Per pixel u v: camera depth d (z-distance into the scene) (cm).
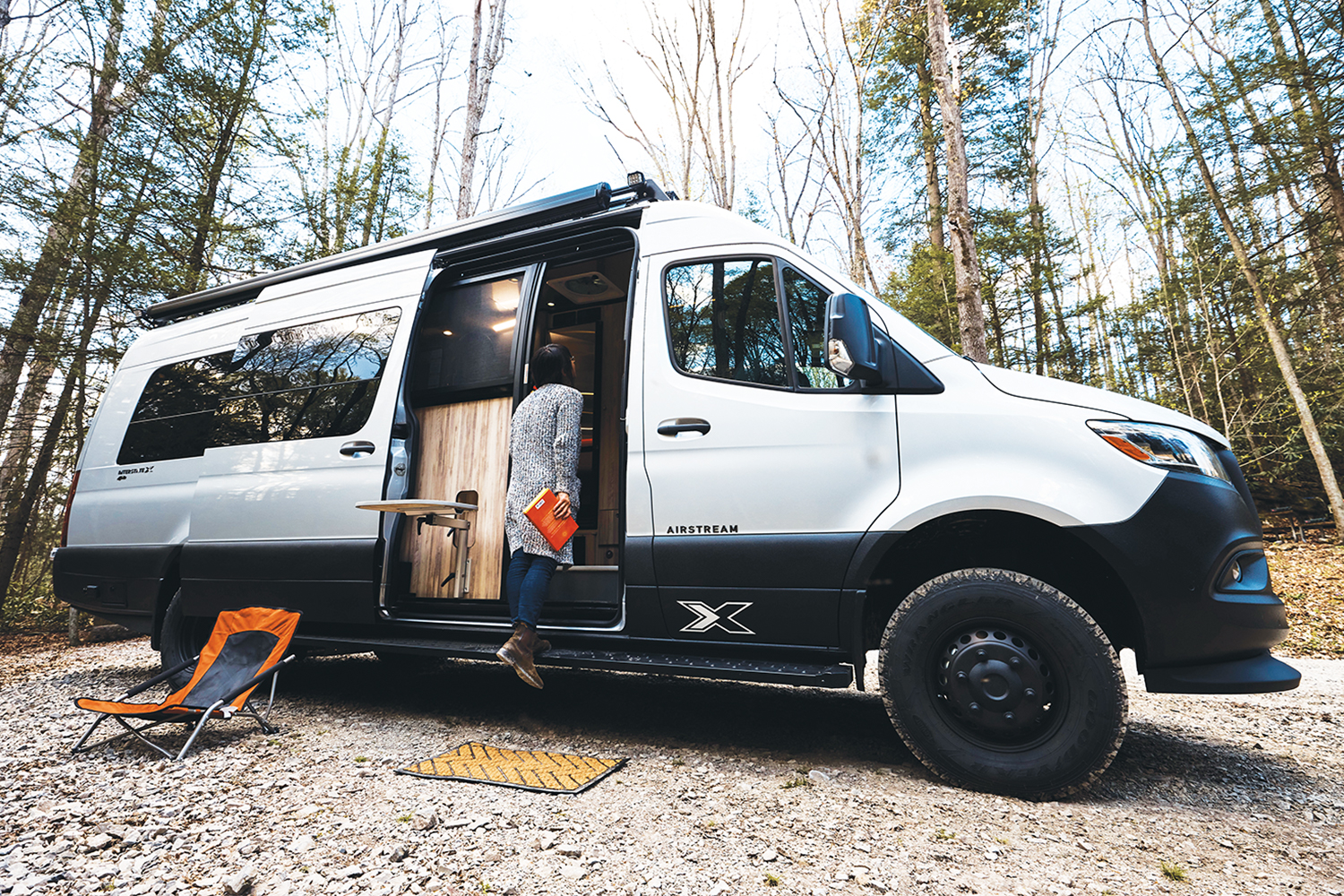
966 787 230
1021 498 226
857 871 171
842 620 247
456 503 335
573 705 365
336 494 358
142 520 430
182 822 206
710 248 307
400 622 338
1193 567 213
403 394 360
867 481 251
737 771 253
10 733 323
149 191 890
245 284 457
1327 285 1295
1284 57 1132
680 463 282
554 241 348
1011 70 1541
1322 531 1402
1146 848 187
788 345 278
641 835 194
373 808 215
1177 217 1548
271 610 334
